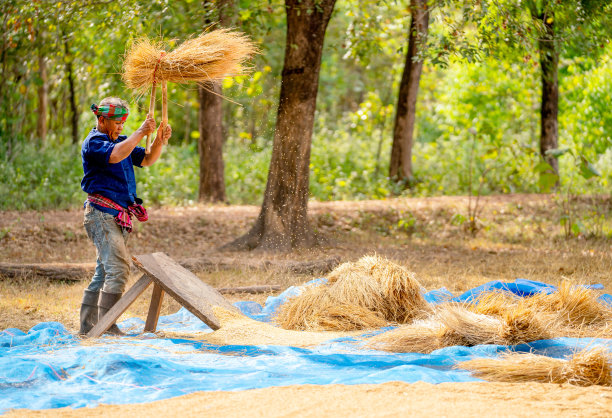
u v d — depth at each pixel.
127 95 12.80
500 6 10.01
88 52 14.45
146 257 5.61
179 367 4.01
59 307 6.82
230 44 5.49
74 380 3.75
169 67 5.30
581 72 16.81
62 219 13.16
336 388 3.43
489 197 15.91
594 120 16.41
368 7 15.23
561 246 11.48
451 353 4.41
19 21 11.09
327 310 5.73
